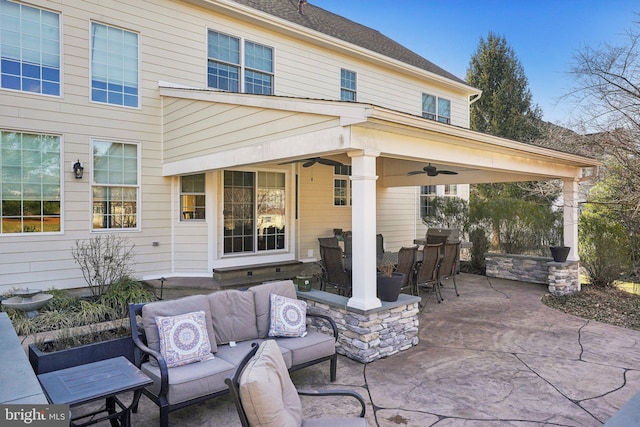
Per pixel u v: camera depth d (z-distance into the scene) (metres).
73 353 3.30
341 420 2.46
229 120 5.86
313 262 9.28
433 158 5.04
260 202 8.66
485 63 21.55
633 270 8.16
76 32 6.76
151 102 7.55
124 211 7.34
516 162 6.54
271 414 1.99
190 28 7.91
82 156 6.87
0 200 6.17
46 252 6.52
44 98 6.50
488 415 3.27
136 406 3.13
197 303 3.64
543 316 6.24
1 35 6.16
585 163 7.68
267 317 4.04
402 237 12.20
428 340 5.13
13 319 5.14
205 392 3.05
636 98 8.13
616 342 5.04
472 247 10.60
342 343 4.60
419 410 3.35
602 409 3.37
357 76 10.77
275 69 9.10
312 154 4.55
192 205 7.98
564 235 8.19
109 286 6.59
